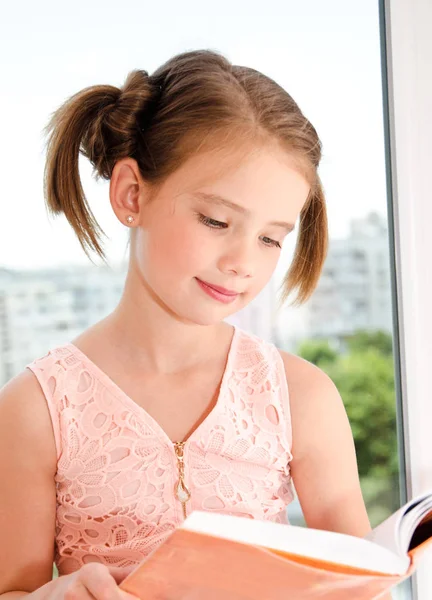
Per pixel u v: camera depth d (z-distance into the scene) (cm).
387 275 126
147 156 84
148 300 91
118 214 88
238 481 92
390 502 129
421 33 115
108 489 88
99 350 94
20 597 81
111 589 65
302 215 98
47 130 95
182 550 58
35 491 88
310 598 64
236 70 86
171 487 89
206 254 80
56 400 90
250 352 98
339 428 98
